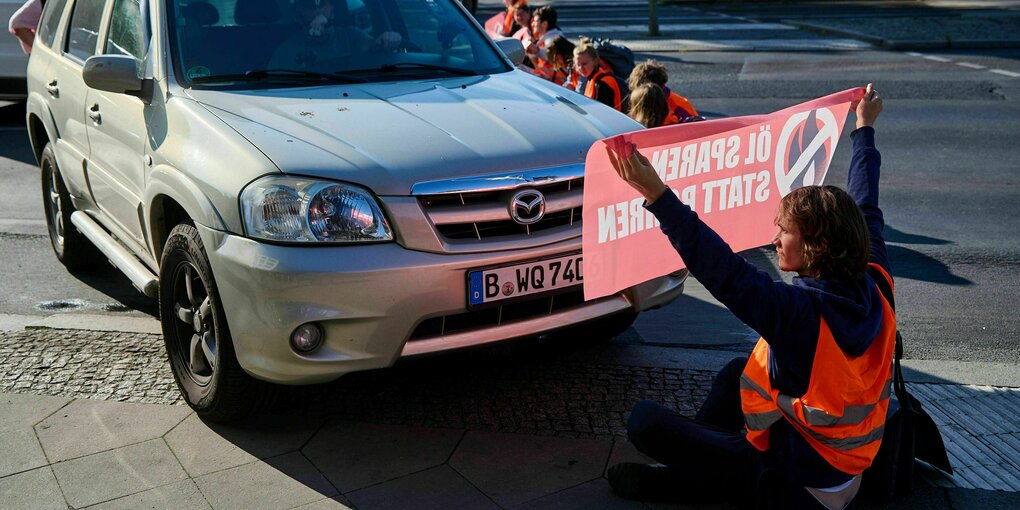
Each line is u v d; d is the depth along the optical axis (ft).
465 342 11.53
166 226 13.53
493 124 12.66
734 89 42.52
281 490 11.16
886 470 10.48
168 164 12.69
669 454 10.38
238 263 11.14
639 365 14.71
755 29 68.33
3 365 14.55
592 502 10.87
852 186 11.02
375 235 11.08
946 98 39.91
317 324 11.03
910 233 22.11
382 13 15.84
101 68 13.41
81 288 18.61
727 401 11.15
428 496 11.03
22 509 10.78
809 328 8.83
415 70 15.19
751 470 9.95
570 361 14.83
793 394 9.19
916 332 16.34
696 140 10.26
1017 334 16.20
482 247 11.42
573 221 12.17
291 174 11.16
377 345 11.14
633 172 8.72
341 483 11.30
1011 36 59.41
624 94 24.49
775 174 10.95
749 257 20.86
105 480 11.37
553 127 12.77
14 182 27.04
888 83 43.75
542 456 11.89
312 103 13.14
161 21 14.38
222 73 14.10
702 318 16.89
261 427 12.66
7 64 34.63
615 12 85.20
